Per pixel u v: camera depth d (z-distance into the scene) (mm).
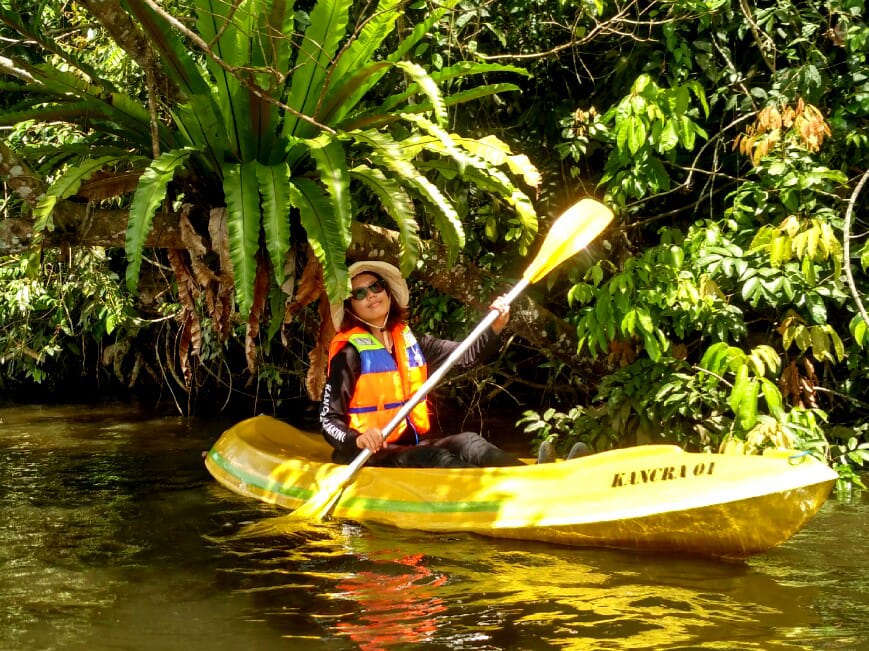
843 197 4656
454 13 4961
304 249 4148
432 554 3070
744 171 5238
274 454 4125
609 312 4211
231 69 3002
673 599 2553
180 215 4000
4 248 3783
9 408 7355
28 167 3764
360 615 2447
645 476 3109
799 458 2887
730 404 3799
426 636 2287
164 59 3713
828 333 4160
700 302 4145
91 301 6863
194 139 3883
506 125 5648
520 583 2729
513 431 5824
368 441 3588
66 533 3387
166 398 7789
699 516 2928
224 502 3893
